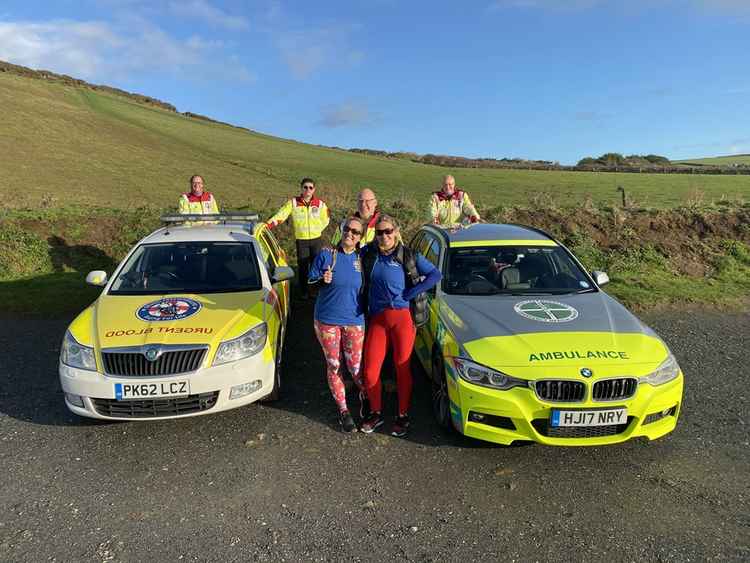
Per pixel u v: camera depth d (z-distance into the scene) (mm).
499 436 3621
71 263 9820
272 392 4574
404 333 4047
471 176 48906
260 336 4332
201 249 5547
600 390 3539
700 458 3816
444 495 3408
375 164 61344
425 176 48938
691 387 5012
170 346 3953
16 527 3109
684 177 46344
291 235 11391
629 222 11328
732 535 3029
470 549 2934
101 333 4125
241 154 57562
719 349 6059
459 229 6051
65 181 31844
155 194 30391
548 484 3523
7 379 5191
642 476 3604
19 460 3809
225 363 4035
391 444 4035
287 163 54031
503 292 4840
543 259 5297
